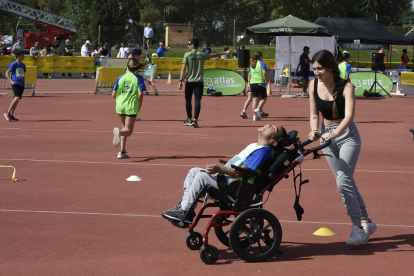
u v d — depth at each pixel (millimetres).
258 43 76250
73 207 7035
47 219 6504
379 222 6621
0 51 37750
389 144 12664
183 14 94562
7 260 5148
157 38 67188
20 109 19172
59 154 10742
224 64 36875
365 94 27141
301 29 24531
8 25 91750
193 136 13375
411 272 5008
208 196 5375
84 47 39531
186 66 14867
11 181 8430
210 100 24125
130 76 10297
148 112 18766
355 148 5641
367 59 56625
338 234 6145
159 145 11984
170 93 27875
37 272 4859
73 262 5129
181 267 5059
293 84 32719
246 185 5199
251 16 88625
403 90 28453
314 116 5824
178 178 8781
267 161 5297
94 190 7934
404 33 48375
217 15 95562
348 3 67562
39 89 28672
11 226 6211
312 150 5355
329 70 5539
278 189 8172
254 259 5219
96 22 72312
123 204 7207
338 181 5672
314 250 5617
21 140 12422
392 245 5789
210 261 5164
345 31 35562
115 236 5926
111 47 63031
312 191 8062
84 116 17375
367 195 7902
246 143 12391
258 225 5281
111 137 13047
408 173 9461
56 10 102812
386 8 78312
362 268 5102
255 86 16828
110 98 24234
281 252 5402
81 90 28484
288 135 5277
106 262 5145
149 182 8477
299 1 65062
